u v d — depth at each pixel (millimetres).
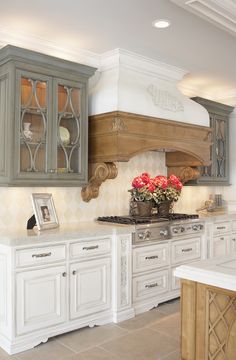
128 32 3492
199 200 5625
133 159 4664
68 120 3643
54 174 3469
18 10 3053
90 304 3420
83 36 3594
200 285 2070
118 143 3693
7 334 2965
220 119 5469
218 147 5488
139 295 3861
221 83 5246
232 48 3877
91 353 2955
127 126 3770
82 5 2959
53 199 3881
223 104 5406
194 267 2105
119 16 3150
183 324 2158
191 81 5137
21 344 2965
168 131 4180
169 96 4316
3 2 2914
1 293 3047
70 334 3299
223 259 2312
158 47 3867
